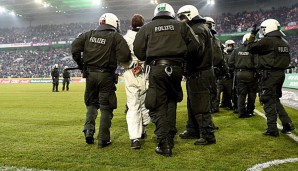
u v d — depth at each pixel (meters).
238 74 6.53
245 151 3.73
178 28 3.56
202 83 4.02
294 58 31.48
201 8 46.38
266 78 4.61
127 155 3.59
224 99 8.54
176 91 3.73
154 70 3.54
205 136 4.08
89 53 4.02
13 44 49.22
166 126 3.60
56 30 53.41
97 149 3.91
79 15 54.34
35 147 4.05
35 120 6.72
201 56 3.93
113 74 4.12
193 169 3.04
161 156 3.53
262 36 4.89
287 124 4.76
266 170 3.01
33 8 50.41
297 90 14.69
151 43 3.55
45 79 36.66
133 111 4.05
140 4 46.81
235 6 44.75
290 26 33.44
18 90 20.75
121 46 4.01
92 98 4.23
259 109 8.03
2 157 3.55
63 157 3.53
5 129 5.52
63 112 8.25
